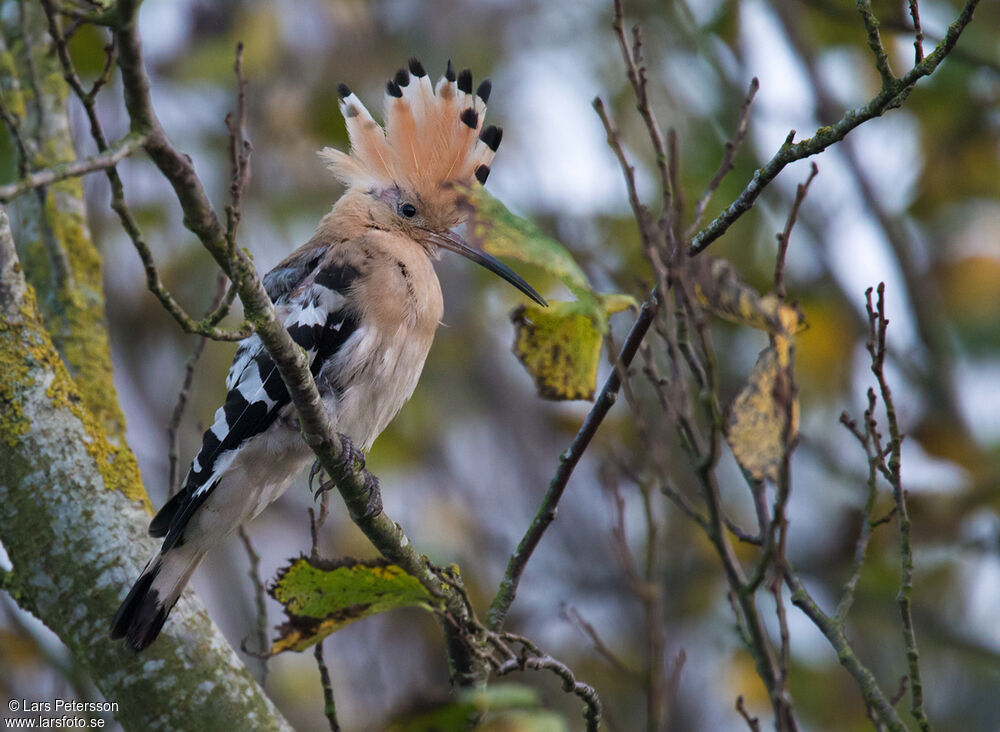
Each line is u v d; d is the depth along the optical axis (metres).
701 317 4.78
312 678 12.10
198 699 6.55
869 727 11.44
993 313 13.51
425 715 5.11
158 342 13.02
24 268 8.34
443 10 14.27
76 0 5.30
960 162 12.78
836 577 11.50
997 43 12.49
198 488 7.80
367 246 8.88
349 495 6.07
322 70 13.20
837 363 12.33
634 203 4.86
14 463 6.82
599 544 12.59
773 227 12.48
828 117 12.28
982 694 11.84
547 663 5.36
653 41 13.33
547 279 12.69
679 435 4.84
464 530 12.73
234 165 5.22
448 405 13.80
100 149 4.90
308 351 8.47
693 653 12.22
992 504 11.26
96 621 6.66
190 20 12.69
